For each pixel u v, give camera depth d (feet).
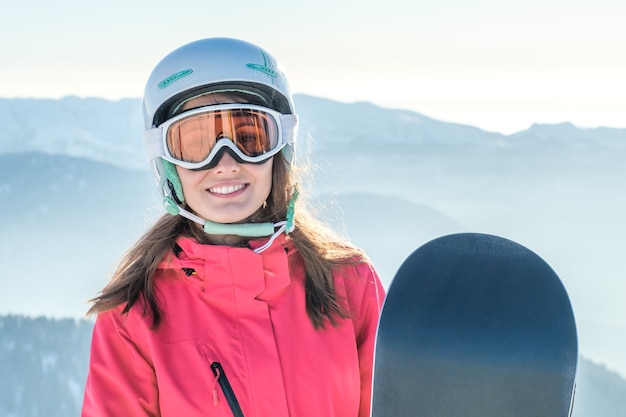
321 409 6.84
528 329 6.76
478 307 6.89
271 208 7.26
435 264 7.08
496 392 6.75
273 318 6.91
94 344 6.81
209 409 6.53
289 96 7.14
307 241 7.22
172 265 6.86
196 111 6.70
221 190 6.79
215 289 6.81
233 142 6.73
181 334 6.75
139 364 6.70
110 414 6.61
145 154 7.04
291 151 7.24
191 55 6.81
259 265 6.81
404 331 6.94
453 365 6.82
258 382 6.64
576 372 6.62
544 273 6.88
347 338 7.13
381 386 6.93
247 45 6.97
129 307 6.70
